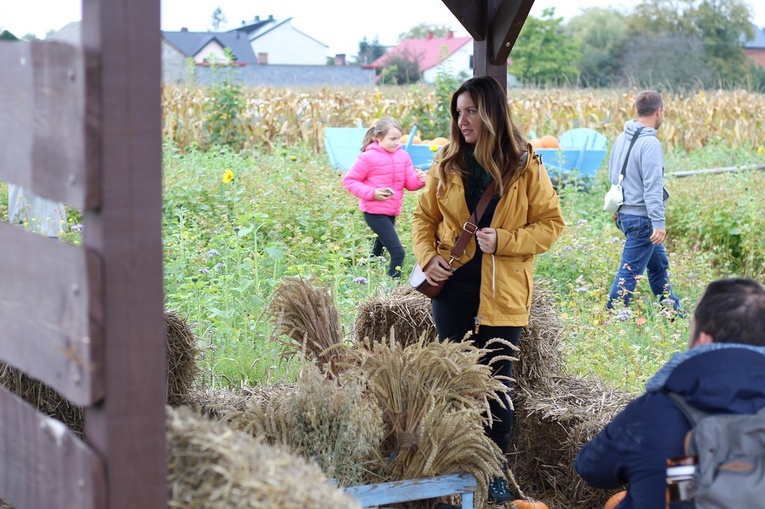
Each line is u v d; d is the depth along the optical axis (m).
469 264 3.84
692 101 20.66
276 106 18.27
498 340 3.67
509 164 3.71
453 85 17.30
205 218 9.09
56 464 2.03
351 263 8.37
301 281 4.00
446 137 17.30
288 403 3.28
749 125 20.17
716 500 2.21
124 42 1.78
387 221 7.91
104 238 1.80
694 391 2.29
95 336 1.81
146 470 1.89
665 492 2.30
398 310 4.63
